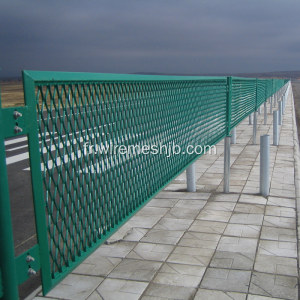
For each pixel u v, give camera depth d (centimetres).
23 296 357
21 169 847
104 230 268
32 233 504
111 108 266
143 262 395
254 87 1035
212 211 547
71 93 218
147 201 340
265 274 367
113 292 341
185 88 425
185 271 374
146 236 461
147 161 338
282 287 344
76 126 225
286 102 2903
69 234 226
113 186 279
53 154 208
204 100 502
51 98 201
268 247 427
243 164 873
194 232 472
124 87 284
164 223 503
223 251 418
